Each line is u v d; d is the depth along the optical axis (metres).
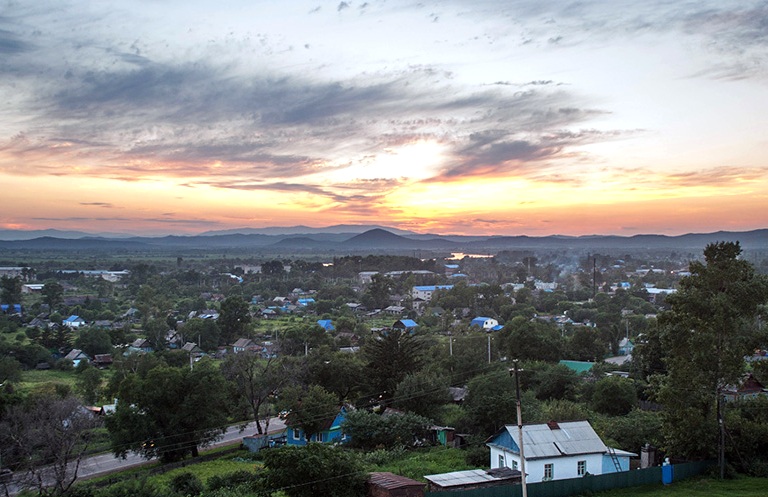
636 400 62.06
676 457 42.44
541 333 91.94
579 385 69.56
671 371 41.50
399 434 52.59
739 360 39.88
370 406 67.25
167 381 55.59
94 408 76.88
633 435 47.34
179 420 55.44
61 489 41.88
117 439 54.47
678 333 40.88
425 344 93.00
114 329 135.00
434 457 47.22
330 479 33.72
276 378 66.12
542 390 70.44
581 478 36.44
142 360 91.19
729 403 45.38
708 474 40.28
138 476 48.28
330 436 57.31
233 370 64.50
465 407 59.72
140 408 55.53
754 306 40.25
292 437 59.56
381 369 67.75
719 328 39.88
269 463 34.03
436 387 61.00
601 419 55.19
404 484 33.28
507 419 52.81
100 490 39.44
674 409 40.78
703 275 40.59
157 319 135.88
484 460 44.94
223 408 59.88
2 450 44.50
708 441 40.59
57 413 44.12
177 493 38.25
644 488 37.47
